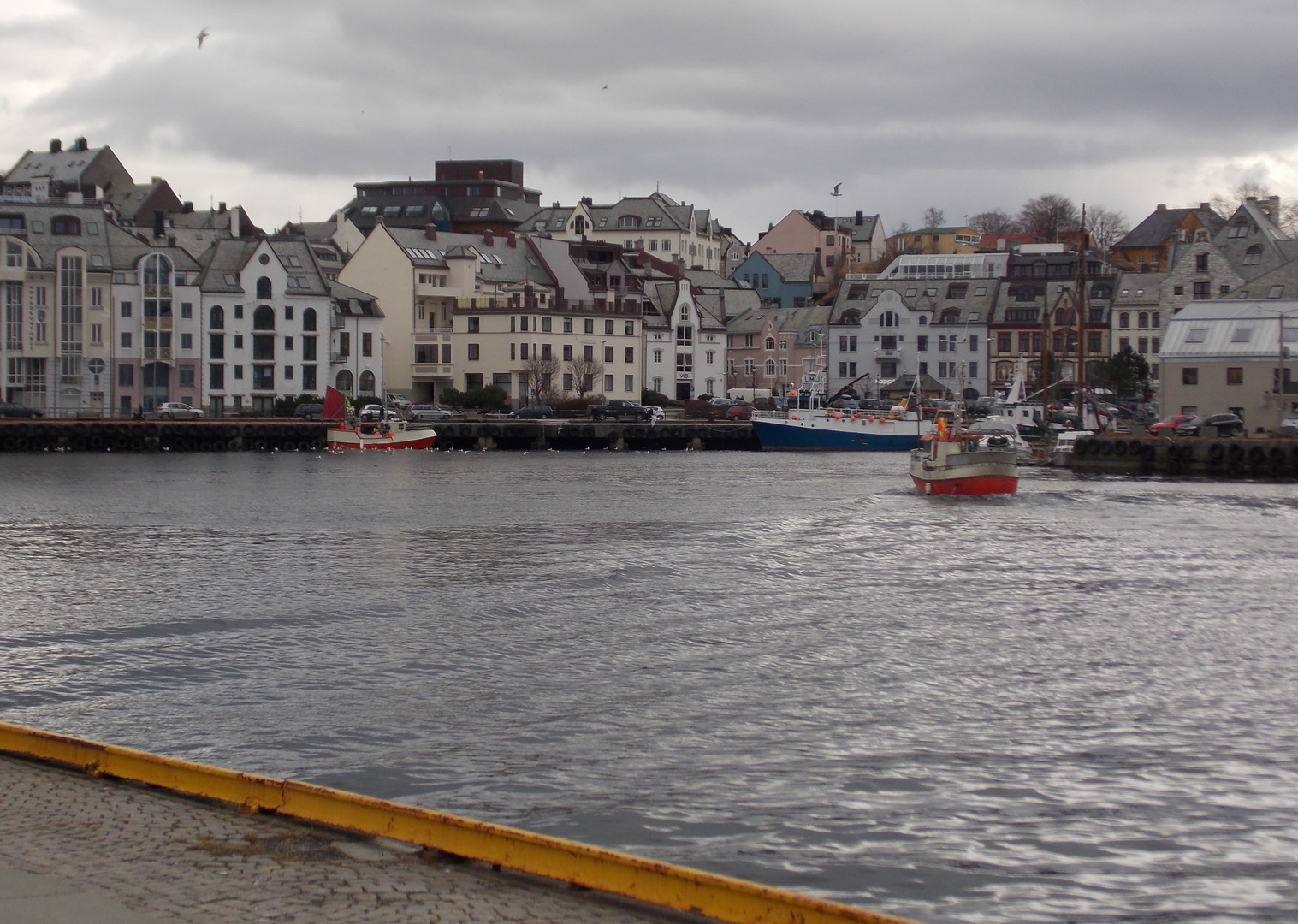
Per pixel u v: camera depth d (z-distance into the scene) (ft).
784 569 167.84
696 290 651.25
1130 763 85.10
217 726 92.17
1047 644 121.19
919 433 375.45
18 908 48.26
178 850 55.62
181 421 429.79
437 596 146.61
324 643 121.29
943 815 75.00
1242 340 404.98
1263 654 117.19
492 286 568.82
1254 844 71.31
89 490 283.59
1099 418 419.74
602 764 83.76
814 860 68.33
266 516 232.32
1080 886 65.51
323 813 59.57
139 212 654.12
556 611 137.69
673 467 365.61
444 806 75.72
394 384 551.59
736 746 88.07
